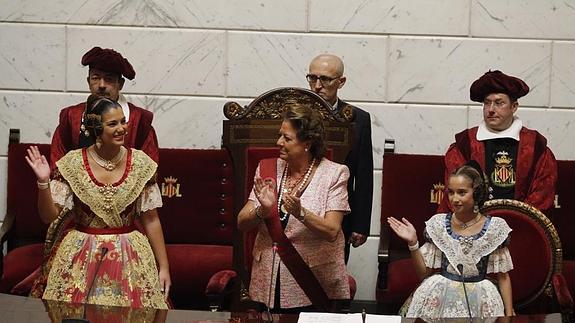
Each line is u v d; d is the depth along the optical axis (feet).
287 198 47.34
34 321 40.27
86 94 72.64
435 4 71.92
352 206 60.75
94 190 49.80
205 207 68.64
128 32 72.18
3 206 72.64
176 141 72.74
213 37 72.28
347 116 55.01
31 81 72.33
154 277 50.70
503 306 51.31
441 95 72.43
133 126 61.31
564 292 55.11
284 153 49.75
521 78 72.18
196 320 41.42
